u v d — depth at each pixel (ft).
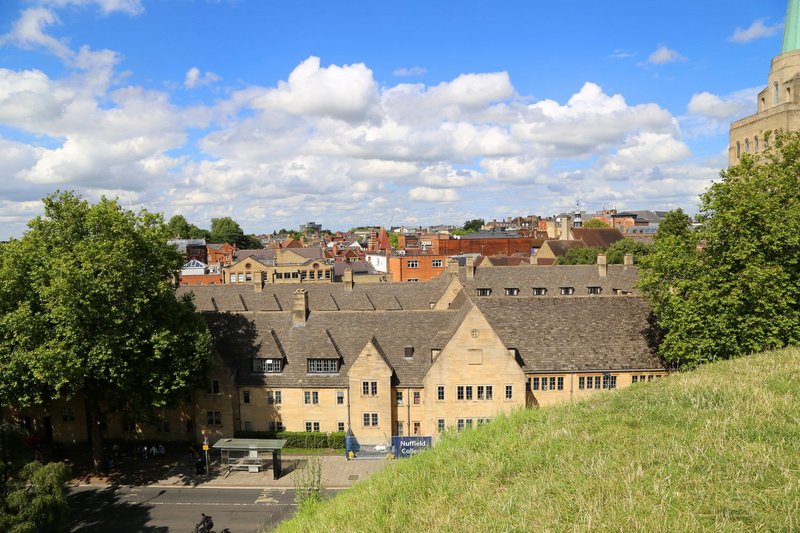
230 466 155.94
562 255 398.21
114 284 137.08
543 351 171.32
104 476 153.79
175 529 123.54
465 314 165.17
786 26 274.98
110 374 139.85
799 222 131.34
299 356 176.24
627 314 180.34
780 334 135.85
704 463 56.08
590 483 54.65
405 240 565.53
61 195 147.23
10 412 179.63
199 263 431.02
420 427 169.68
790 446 58.13
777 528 43.62
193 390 163.32
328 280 389.19
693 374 97.81
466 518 53.11
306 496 90.43
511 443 72.54
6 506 86.33
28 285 139.33
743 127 293.02
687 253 151.53
